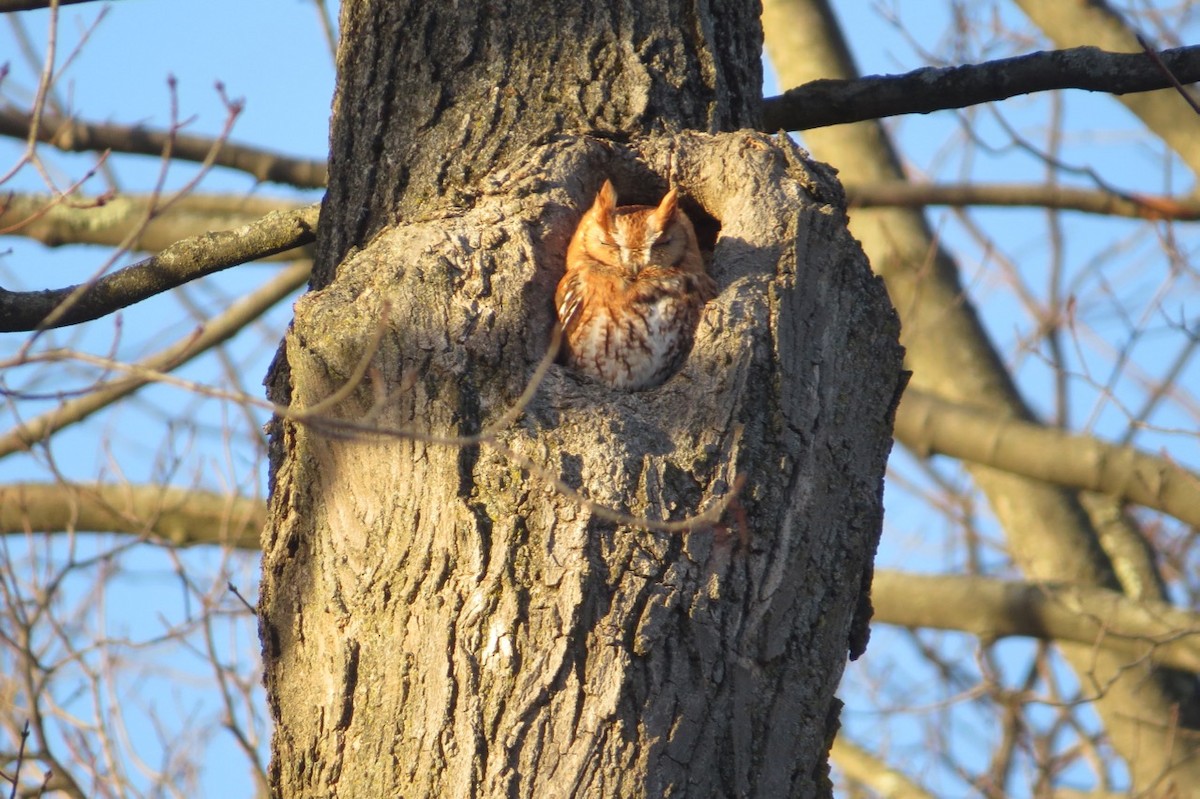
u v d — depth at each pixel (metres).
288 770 7.94
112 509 15.11
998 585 16.41
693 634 7.18
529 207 8.66
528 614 7.18
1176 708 16.25
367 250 8.58
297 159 15.06
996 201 17.14
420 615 7.43
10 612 13.30
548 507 7.35
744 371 7.83
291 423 8.28
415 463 7.69
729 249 8.52
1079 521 19.19
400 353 7.88
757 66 10.16
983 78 10.21
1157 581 19.41
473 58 9.47
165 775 13.86
